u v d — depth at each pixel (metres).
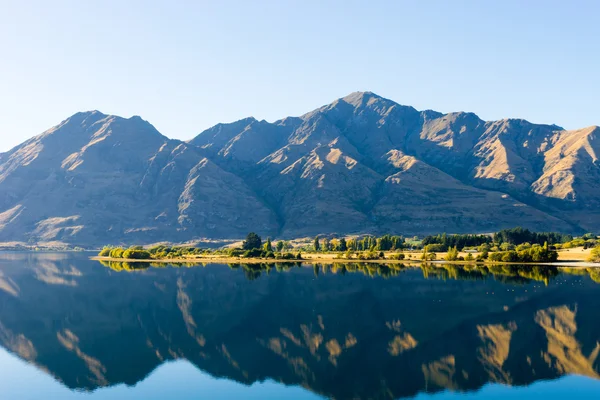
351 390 56.94
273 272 181.12
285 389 57.53
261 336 82.19
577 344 74.25
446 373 62.16
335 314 99.12
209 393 56.59
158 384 59.91
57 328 90.81
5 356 72.38
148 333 86.19
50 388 59.00
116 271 196.50
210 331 86.69
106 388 58.69
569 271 167.88
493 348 72.81
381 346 74.69
